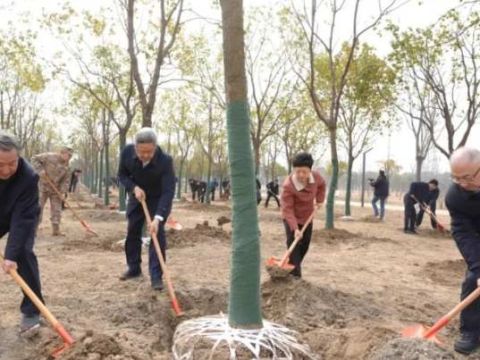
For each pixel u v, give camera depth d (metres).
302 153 6.73
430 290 7.73
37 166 11.73
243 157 4.35
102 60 17.20
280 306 6.03
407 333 4.86
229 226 16.06
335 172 14.10
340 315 5.93
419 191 15.80
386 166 36.19
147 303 5.89
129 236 7.11
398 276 8.64
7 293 6.44
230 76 4.31
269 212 21.30
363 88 17.44
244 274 4.38
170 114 29.28
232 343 4.16
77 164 53.12
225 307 6.19
